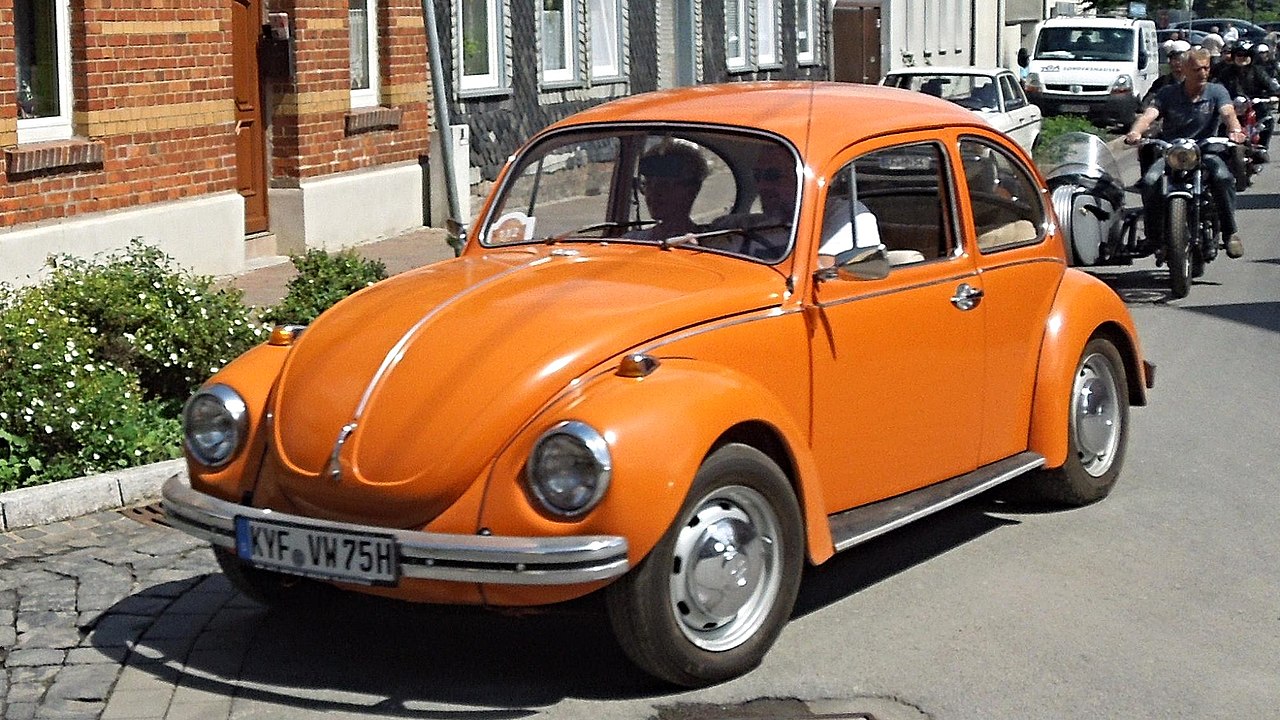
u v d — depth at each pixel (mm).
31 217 11898
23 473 7828
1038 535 7273
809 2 30547
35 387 7871
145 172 13102
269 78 15422
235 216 14156
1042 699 5375
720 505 5363
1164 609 6273
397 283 6051
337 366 5473
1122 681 5535
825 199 6133
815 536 5703
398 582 5070
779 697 5375
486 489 5086
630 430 5000
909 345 6410
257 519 5312
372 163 16766
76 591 6422
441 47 17906
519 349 5285
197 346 8906
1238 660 5738
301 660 5703
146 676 5547
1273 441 8953
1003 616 6188
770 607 5547
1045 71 33500
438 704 5309
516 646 5852
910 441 6496
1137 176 24828
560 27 21266
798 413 5922
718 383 5328
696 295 5672
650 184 6391
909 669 5629
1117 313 7727
